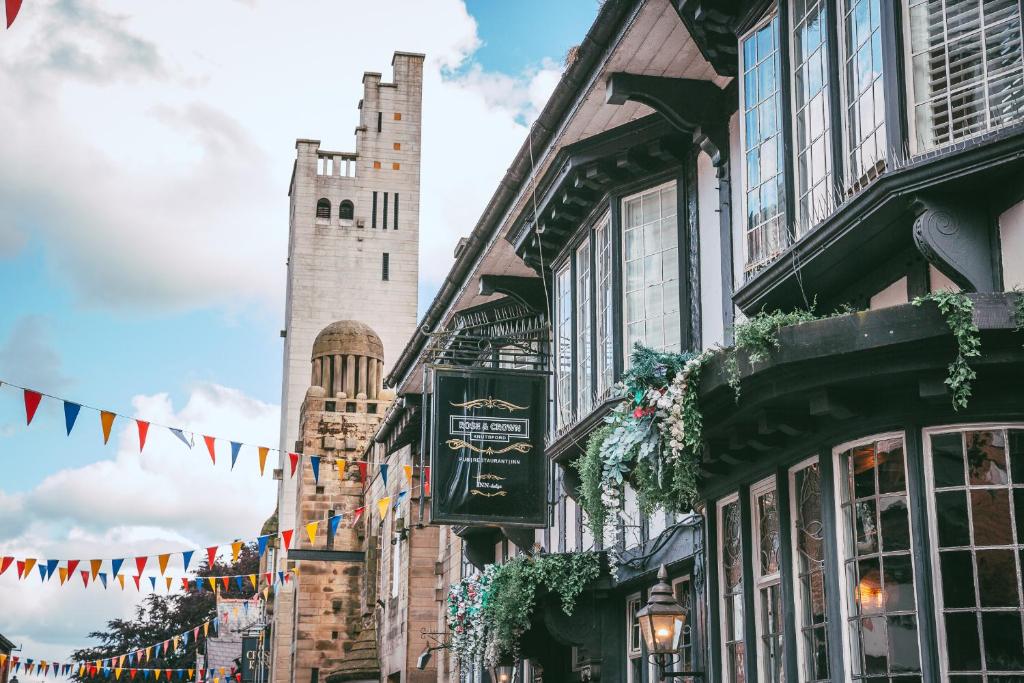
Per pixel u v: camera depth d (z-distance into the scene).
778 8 11.84
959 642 9.03
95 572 22.17
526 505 18.94
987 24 9.49
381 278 68.12
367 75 70.25
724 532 12.41
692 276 15.16
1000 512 9.12
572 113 15.82
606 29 14.30
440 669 29.91
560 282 19.25
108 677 72.31
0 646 63.78
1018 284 9.15
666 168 15.92
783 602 10.88
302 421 51.81
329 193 68.75
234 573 79.81
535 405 19.31
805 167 11.31
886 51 9.87
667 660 14.82
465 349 21.70
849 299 11.18
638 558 15.69
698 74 14.61
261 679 60.50
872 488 9.78
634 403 11.49
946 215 9.47
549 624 16.59
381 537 41.06
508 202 19.38
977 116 9.45
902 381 9.45
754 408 10.43
